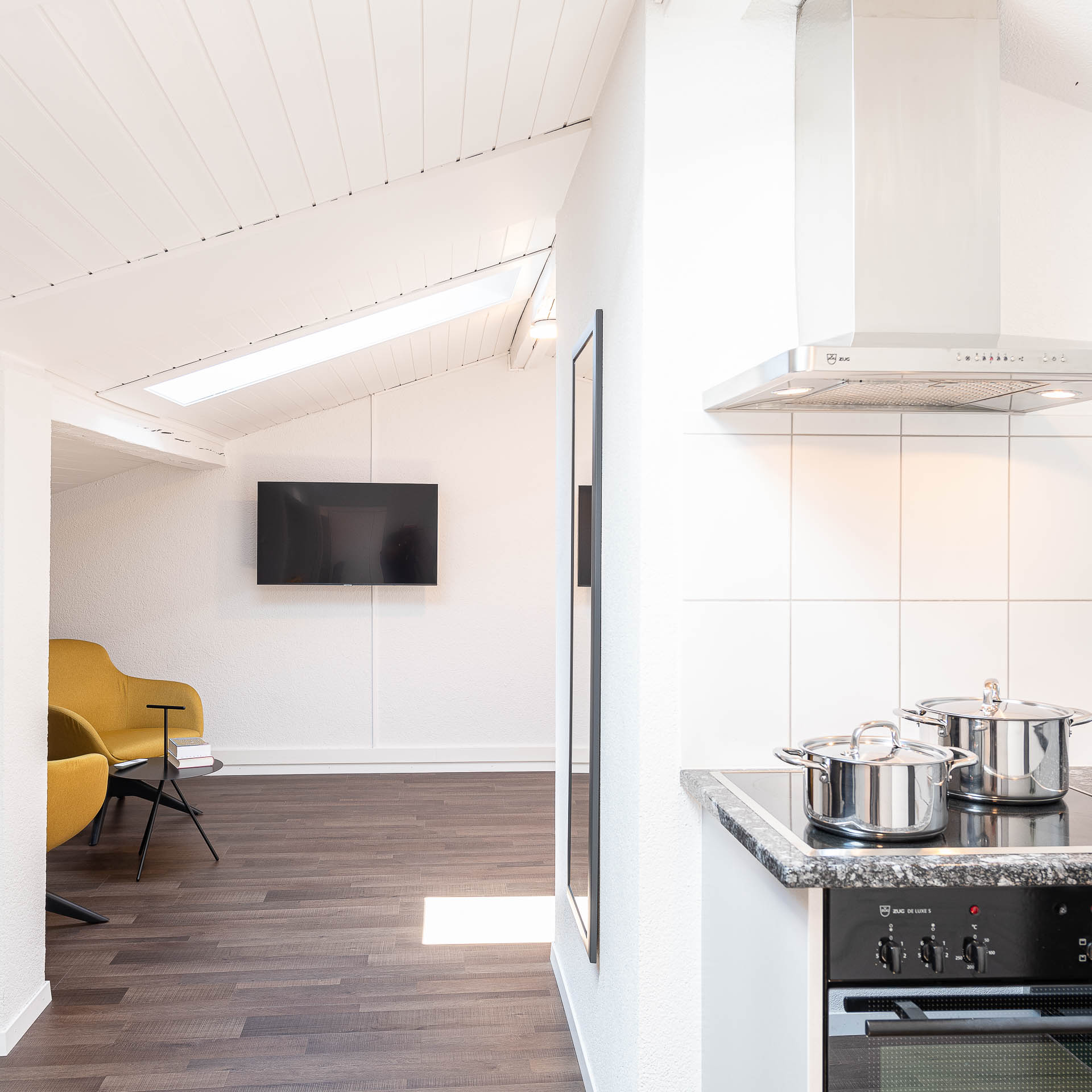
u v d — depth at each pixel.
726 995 1.70
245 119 1.86
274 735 5.91
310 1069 2.52
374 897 3.75
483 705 6.04
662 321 1.89
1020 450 1.97
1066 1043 1.36
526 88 2.13
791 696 1.92
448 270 3.48
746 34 1.90
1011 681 1.98
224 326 3.17
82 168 1.82
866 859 1.35
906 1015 1.32
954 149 1.72
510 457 6.04
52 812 3.06
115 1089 2.41
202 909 3.61
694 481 1.90
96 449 4.40
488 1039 2.68
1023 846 1.43
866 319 1.70
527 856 4.27
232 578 5.87
